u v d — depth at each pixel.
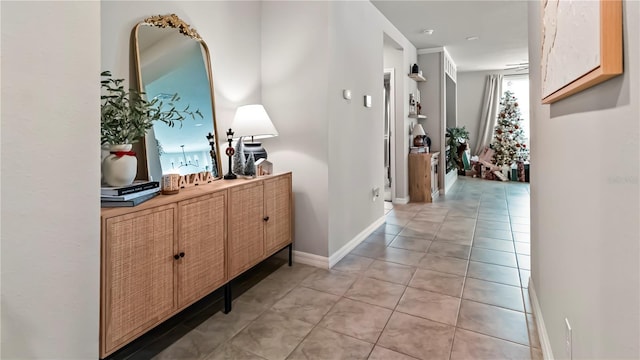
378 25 3.98
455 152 7.32
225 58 2.65
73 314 0.83
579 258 1.04
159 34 2.12
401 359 1.68
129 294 1.48
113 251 1.41
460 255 3.12
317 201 2.89
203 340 1.86
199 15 2.42
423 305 2.21
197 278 1.87
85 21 0.84
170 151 2.18
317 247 2.92
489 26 4.68
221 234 2.05
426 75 6.12
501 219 4.39
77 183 0.83
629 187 0.67
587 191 0.95
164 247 1.66
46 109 0.76
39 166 0.75
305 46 2.84
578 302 1.06
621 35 0.68
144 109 1.82
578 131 1.03
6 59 0.69
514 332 1.90
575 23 0.91
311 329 1.95
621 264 0.72
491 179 8.05
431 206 5.21
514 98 8.17
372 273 2.74
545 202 1.68
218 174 2.53
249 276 2.71
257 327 1.98
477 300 2.27
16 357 0.72
